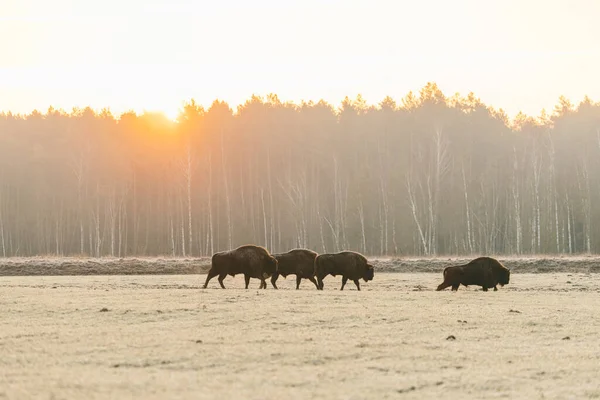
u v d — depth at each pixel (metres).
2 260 144.88
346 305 60.91
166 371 34.06
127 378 32.22
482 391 30.77
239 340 42.19
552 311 58.12
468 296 72.00
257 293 73.44
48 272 128.88
